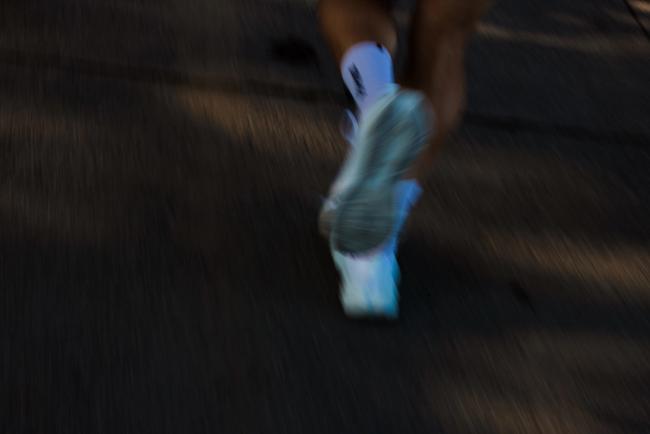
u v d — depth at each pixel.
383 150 2.26
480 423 2.39
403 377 2.47
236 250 2.76
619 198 3.29
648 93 3.93
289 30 3.82
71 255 2.63
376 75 2.42
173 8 3.83
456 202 3.10
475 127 3.49
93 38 3.55
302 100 3.44
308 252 2.80
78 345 2.39
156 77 3.41
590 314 2.77
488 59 3.93
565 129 3.59
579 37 4.25
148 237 2.74
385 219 2.41
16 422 2.18
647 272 2.98
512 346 2.62
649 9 4.62
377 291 2.57
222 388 2.35
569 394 2.51
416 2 2.35
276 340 2.51
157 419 2.24
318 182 3.07
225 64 3.55
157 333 2.46
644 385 2.58
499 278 2.84
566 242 3.03
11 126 3.06
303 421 2.30
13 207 2.76
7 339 2.37
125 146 3.06
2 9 3.62
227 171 3.04
